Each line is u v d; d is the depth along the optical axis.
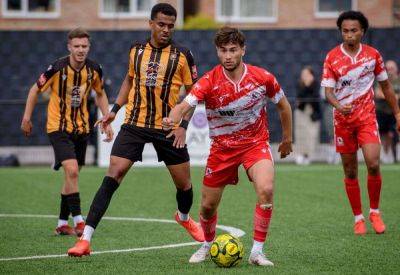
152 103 17.53
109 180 16.89
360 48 20.16
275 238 19.06
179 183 18.06
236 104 15.54
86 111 20.91
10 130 42.31
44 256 16.97
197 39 46.12
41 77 20.45
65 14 61.25
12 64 47.28
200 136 38.00
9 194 28.83
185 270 15.12
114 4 61.56
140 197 27.86
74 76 20.48
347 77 20.12
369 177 20.05
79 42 20.28
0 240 19.34
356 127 20.20
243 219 22.58
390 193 27.97
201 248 16.38
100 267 15.55
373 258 16.31
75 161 20.36
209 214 16.20
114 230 20.77
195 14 63.12
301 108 39.97
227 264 15.33
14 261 16.33
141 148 17.45
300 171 35.25
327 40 46.66
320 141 40.31
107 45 46.78
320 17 61.78
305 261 16.00
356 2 61.25
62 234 20.30
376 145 19.98
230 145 15.77
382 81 20.30
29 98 20.66
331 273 14.74
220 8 62.00
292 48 46.69
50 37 47.44
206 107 15.87
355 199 19.98
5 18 60.81
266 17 61.91
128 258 16.61
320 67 46.66
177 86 17.72
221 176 16.00
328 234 19.67
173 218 23.08
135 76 17.66
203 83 15.53
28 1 60.94
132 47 17.78
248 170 15.76
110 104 38.72
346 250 17.31
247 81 15.48
